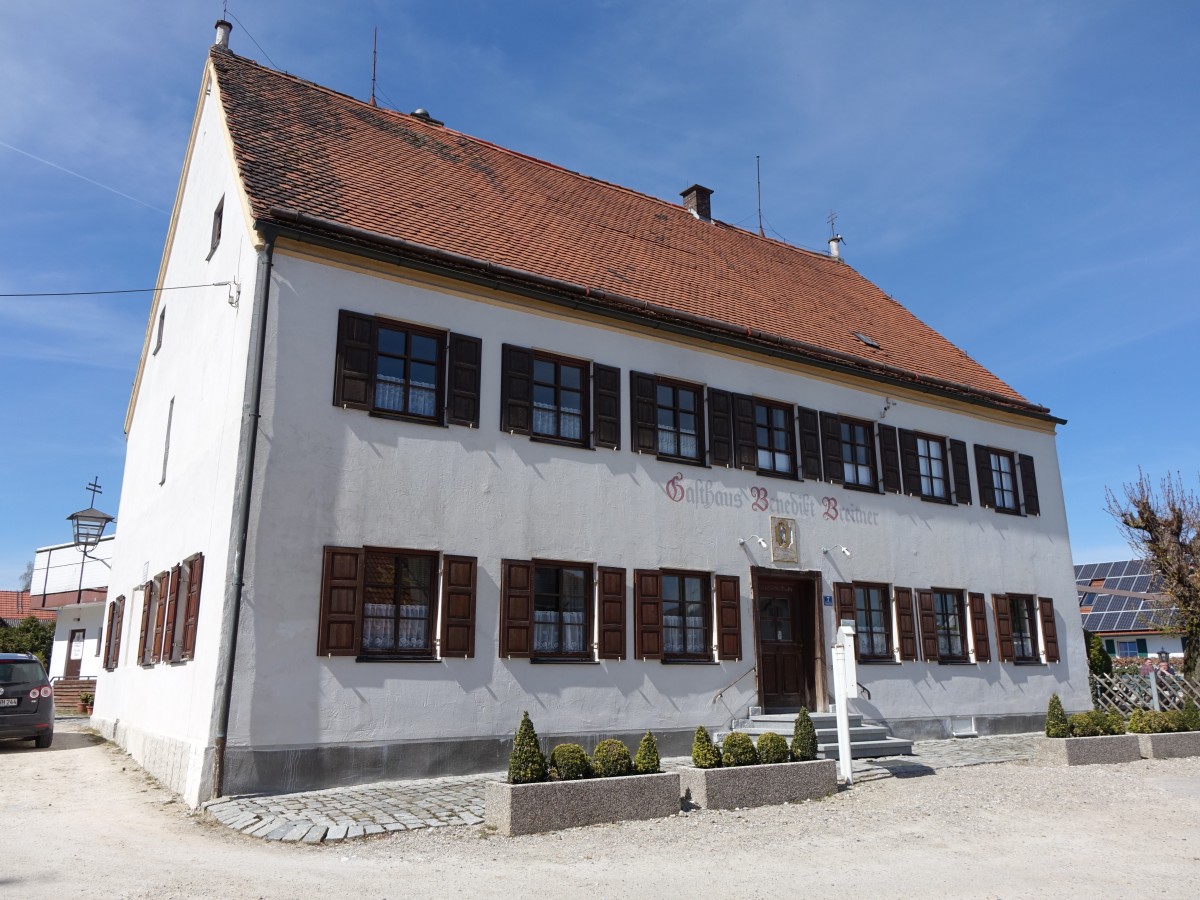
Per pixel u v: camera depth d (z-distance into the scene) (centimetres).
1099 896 673
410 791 1040
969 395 1922
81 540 2583
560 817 870
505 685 1218
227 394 1169
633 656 1350
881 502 1739
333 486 1127
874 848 818
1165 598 2498
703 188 2253
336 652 1085
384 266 1222
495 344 1307
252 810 928
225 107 1423
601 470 1375
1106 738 1377
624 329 1455
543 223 1642
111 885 670
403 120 1769
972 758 1424
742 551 1514
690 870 730
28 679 1495
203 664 1066
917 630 1731
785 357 1639
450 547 1205
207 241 1423
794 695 1561
